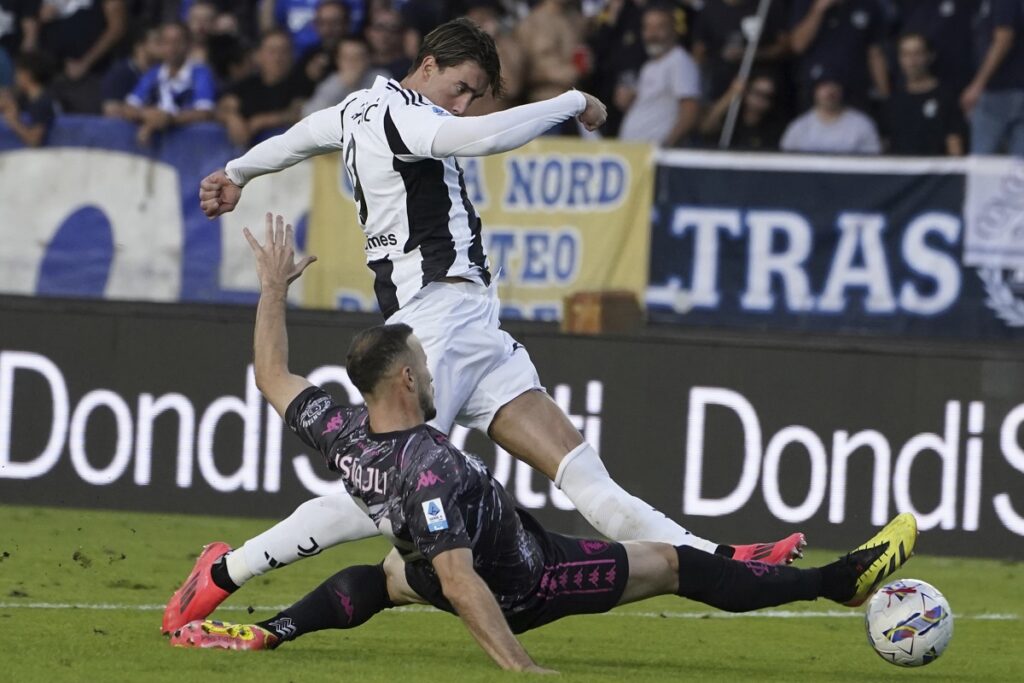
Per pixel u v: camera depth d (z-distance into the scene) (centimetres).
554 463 1898
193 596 1830
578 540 1711
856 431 3197
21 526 3073
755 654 1995
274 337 1719
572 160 3512
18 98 3697
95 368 3381
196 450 3353
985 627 2333
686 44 4072
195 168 3647
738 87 3947
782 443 3219
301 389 1691
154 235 3619
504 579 1647
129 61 4100
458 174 1905
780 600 1766
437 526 1571
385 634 2034
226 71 4016
